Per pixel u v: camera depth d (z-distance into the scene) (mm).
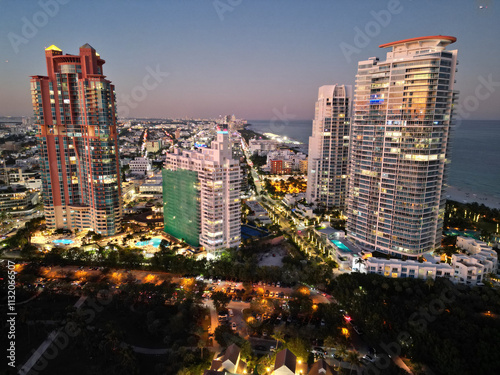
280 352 170375
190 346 187250
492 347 165000
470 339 171875
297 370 165500
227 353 168875
